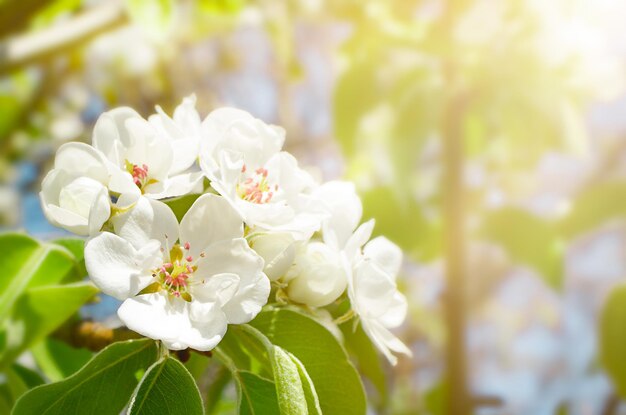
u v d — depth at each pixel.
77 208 0.28
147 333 0.27
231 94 0.92
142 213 0.28
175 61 0.86
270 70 0.90
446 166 0.45
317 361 0.29
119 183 0.28
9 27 0.47
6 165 0.83
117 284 0.27
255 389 0.28
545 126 0.48
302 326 0.29
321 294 0.29
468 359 0.43
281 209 0.28
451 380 0.43
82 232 0.28
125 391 0.28
